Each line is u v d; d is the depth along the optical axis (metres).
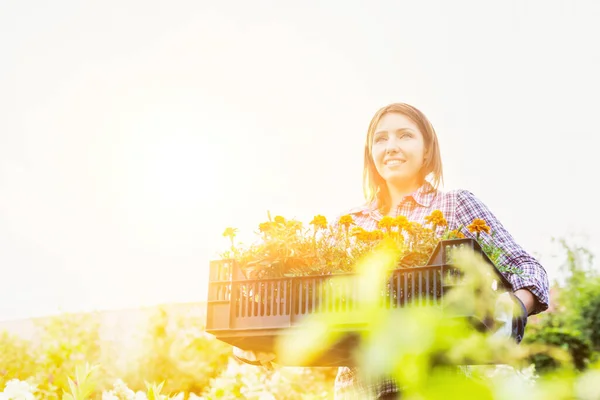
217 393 4.49
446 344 0.62
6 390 3.23
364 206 2.67
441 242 1.50
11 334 6.89
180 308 6.84
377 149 2.58
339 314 1.55
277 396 5.10
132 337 6.66
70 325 6.97
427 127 2.58
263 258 1.79
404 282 1.52
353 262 1.73
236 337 1.72
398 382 0.63
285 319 1.65
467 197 2.41
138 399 2.76
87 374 1.97
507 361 0.61
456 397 0.56
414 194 2.50
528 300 2.04
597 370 0.53
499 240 2.26
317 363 1.81
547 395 0.53
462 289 1.24
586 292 8.21
